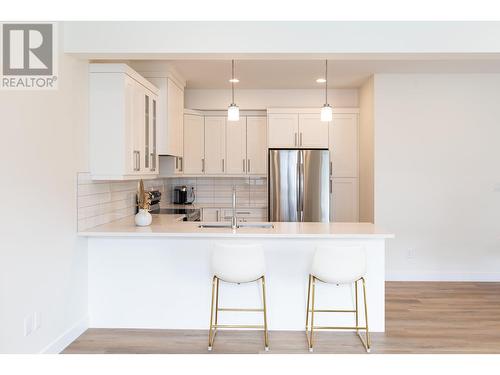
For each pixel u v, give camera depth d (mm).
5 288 2473
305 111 5965
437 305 4359
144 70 4797
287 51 3258
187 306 3689
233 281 3215
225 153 6262
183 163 5906
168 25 3260
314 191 5547
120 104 3617
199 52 3266
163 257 3688
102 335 3521
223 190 6590
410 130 5367
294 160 5551
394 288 5035
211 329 3277
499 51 3207
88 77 3621
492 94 5355
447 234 5414
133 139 3877
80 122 3465
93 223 3758
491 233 5410
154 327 3697
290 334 3566
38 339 2852
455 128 5367
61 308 3184
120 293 3697
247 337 3498
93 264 3701
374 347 3271
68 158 3268
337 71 5176
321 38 3252
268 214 5625
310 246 3650
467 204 5402
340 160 5973
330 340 3426
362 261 3201
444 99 5355
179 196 6434
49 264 2988
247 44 3260
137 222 3854
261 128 6258
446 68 5070
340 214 5988
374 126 5359
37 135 2824
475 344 3340
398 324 3801
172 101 5004
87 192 3611
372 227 3844
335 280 3193
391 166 5375
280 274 3664
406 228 5406
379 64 4855
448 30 3230
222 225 4141
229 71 5152
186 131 6035
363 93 5824
